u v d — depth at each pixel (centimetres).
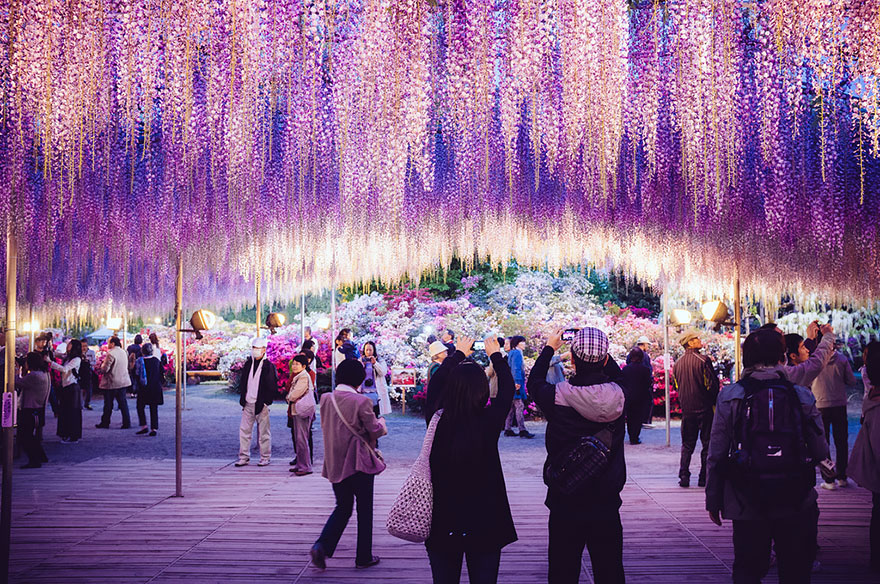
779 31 293
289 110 339
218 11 311
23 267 870
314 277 1038
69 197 541
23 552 406
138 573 365
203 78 332
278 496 560
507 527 236
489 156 362
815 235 528
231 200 475
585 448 243
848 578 344
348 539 433
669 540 418
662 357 1155
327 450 377
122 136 466
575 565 247
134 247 622
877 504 352
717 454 254
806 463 244
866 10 273
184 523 473
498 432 241
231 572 367
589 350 254
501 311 1412
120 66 326
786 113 364
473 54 293
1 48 294
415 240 500
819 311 1309
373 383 855
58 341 1931
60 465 728
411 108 295
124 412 1072
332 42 316
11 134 328
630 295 1636
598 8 301
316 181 440
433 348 673
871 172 491
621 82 312
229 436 974
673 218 501
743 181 460
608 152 326
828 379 569
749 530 248
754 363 263
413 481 235
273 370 721
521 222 474
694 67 321
